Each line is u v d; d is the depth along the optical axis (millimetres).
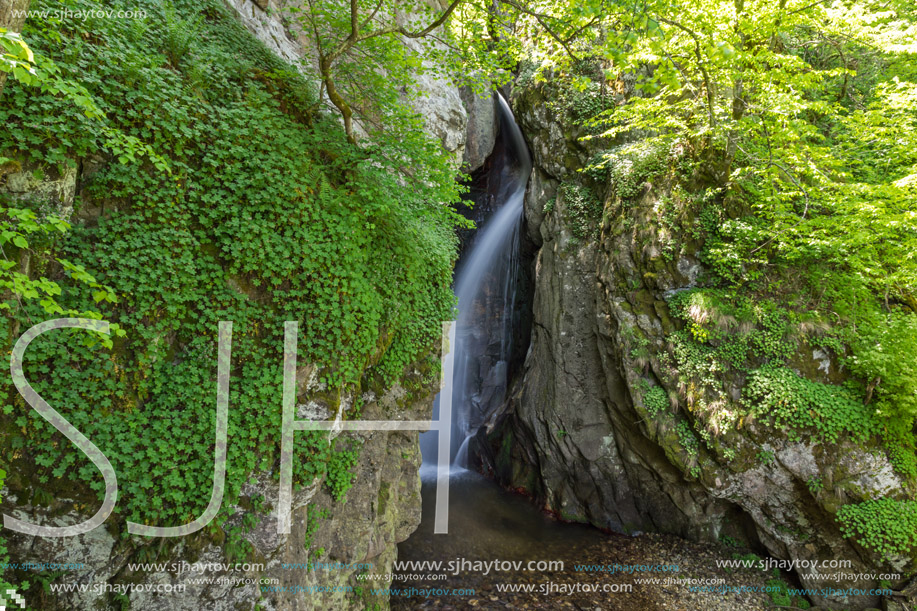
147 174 4531
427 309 8031
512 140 17094
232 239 5039
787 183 9117
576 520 11539
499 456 14047
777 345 8648
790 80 8258
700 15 7699
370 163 6848
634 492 10883
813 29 10227
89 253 4184
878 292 8906
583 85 6570
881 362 7773
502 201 17422
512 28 8656
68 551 3988
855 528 7730
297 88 6539
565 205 12641
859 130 8891
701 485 9406
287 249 5188
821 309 8844
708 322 9094
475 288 17750
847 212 8039
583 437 11359
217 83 5461
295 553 5430
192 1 6359
